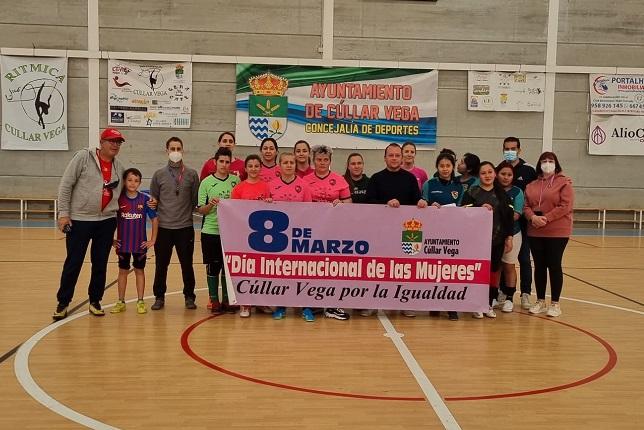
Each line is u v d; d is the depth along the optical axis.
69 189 5.76
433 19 13.98
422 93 14.05
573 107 14.30
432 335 5.63
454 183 6.56
